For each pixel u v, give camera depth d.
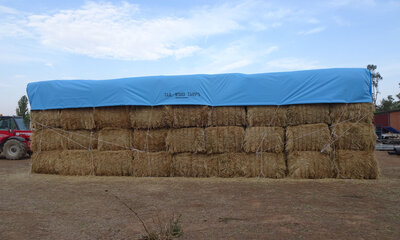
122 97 8.05
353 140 7.24
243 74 7.81
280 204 5.11
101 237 3.72
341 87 7.33
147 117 7.99
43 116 8.62
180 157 7.89
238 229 3.90
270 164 7.54
